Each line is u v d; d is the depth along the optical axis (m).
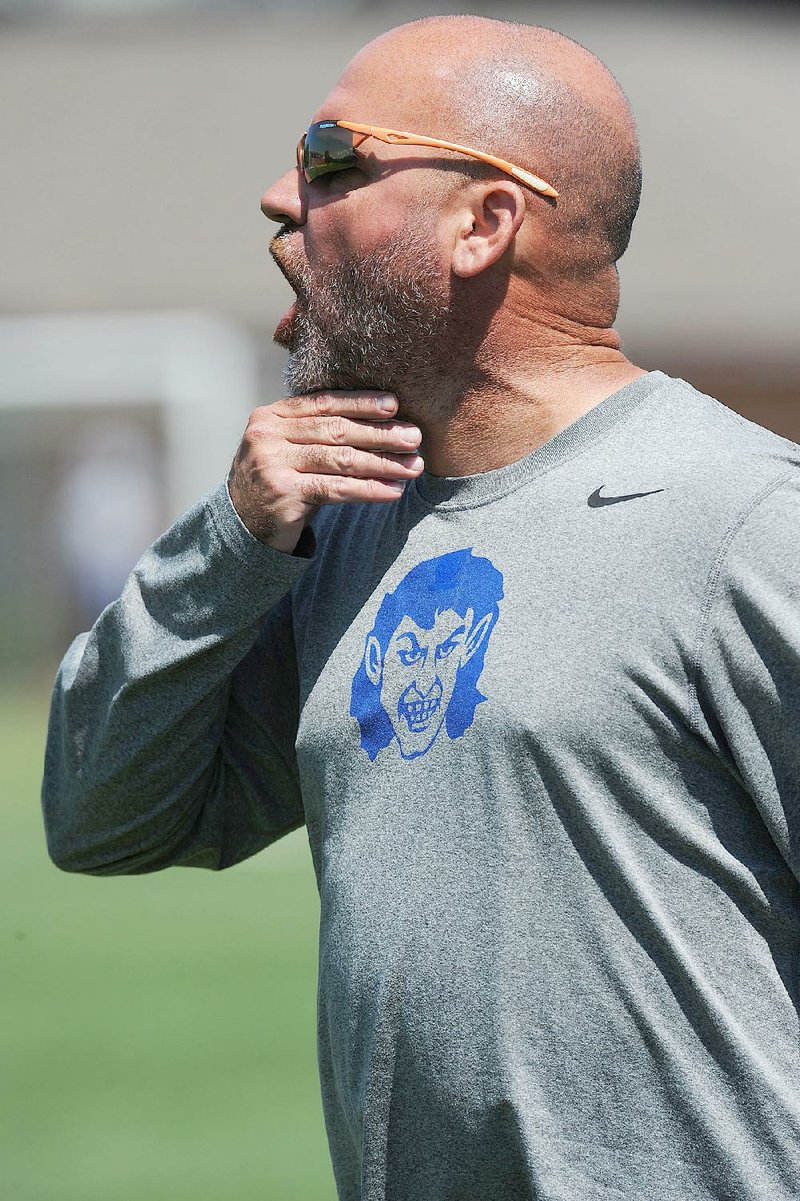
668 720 7.90
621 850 7.91
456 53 9.01
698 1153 7.73
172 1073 22.12
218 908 31.91
